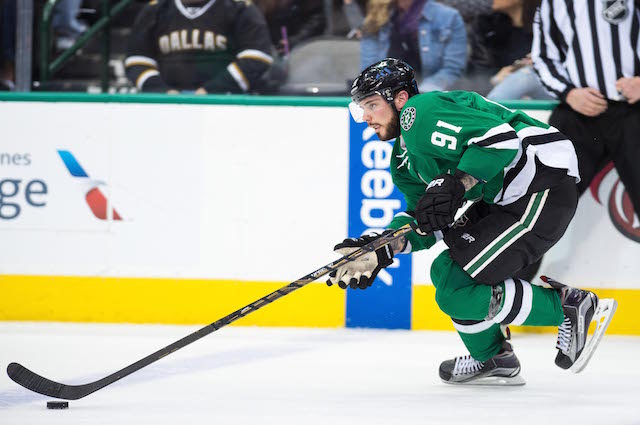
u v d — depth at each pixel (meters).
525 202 10.15
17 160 16.56
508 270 10.20
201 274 16.47
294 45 17.55
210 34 17.30
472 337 11.08
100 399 10.45
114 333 15.55
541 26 15.71
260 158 16.38
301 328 16.25
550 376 12.21
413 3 17.06
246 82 17.41
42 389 9.92
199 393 10.84
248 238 16.41
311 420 9.41
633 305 16.05
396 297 16.23
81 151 16.55
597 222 16.05
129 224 16.55
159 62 17.53
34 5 17.66
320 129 16.30
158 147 16.47
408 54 17.28
